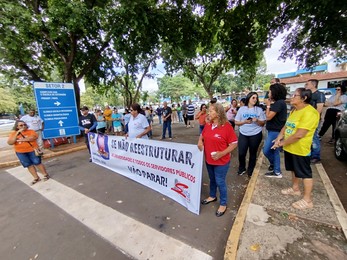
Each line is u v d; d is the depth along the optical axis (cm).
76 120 847
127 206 321
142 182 404
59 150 749
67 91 814
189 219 274
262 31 868
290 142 253
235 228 230
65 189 405
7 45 779
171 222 270
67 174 497
